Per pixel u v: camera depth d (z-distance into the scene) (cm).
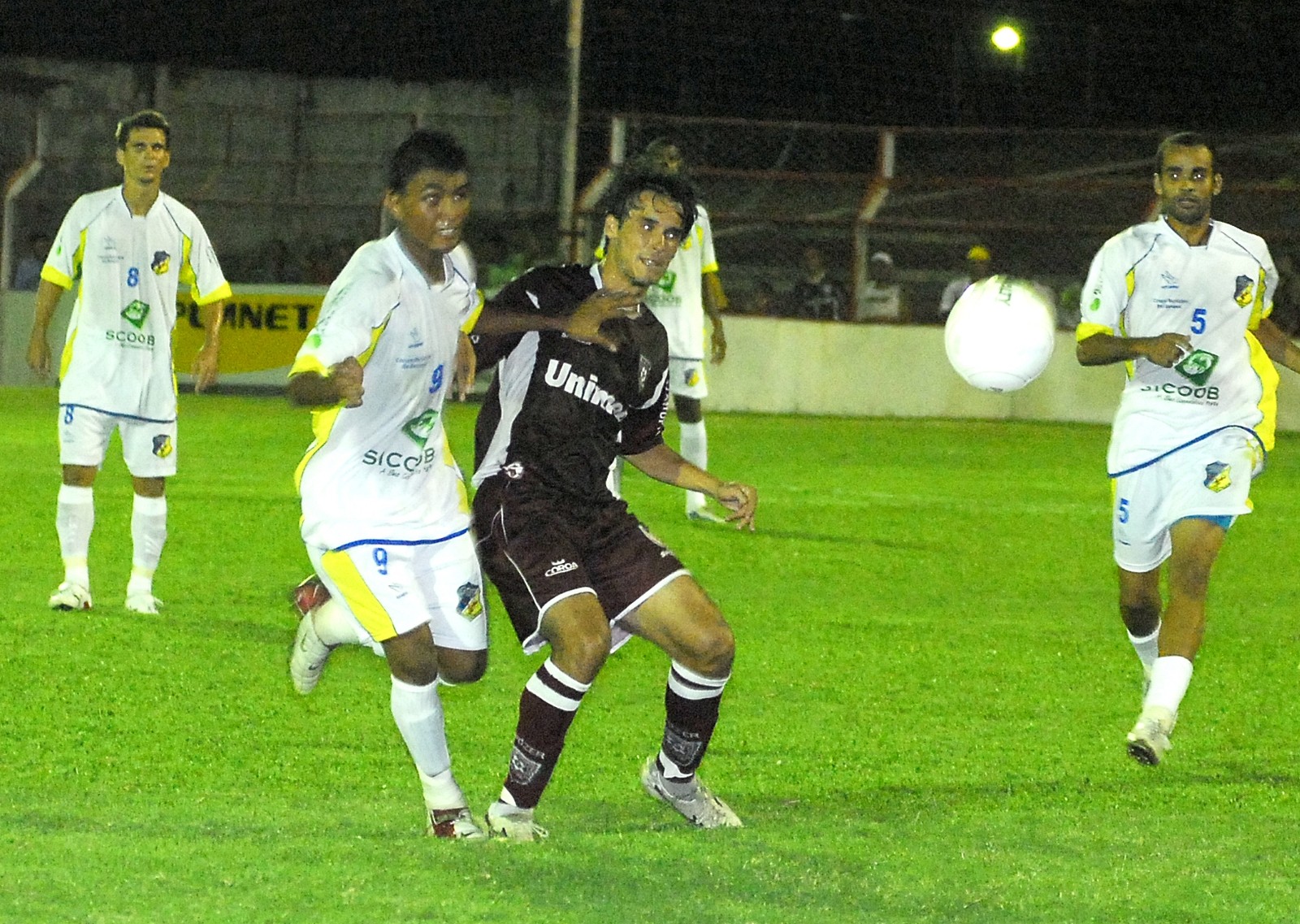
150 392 2561
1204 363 1858
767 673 2303
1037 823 1582
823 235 7731
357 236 6944
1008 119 9250
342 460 1448
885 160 7075
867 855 1443
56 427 5216
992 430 6100
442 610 1477
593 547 1522
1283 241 6838
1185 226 1873
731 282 7750
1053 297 7019
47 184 7581
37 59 8356
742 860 1412
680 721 1522
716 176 6956
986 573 3212
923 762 1845
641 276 1506
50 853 1370
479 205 7869
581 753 1842
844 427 6031
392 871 1342
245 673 2189
